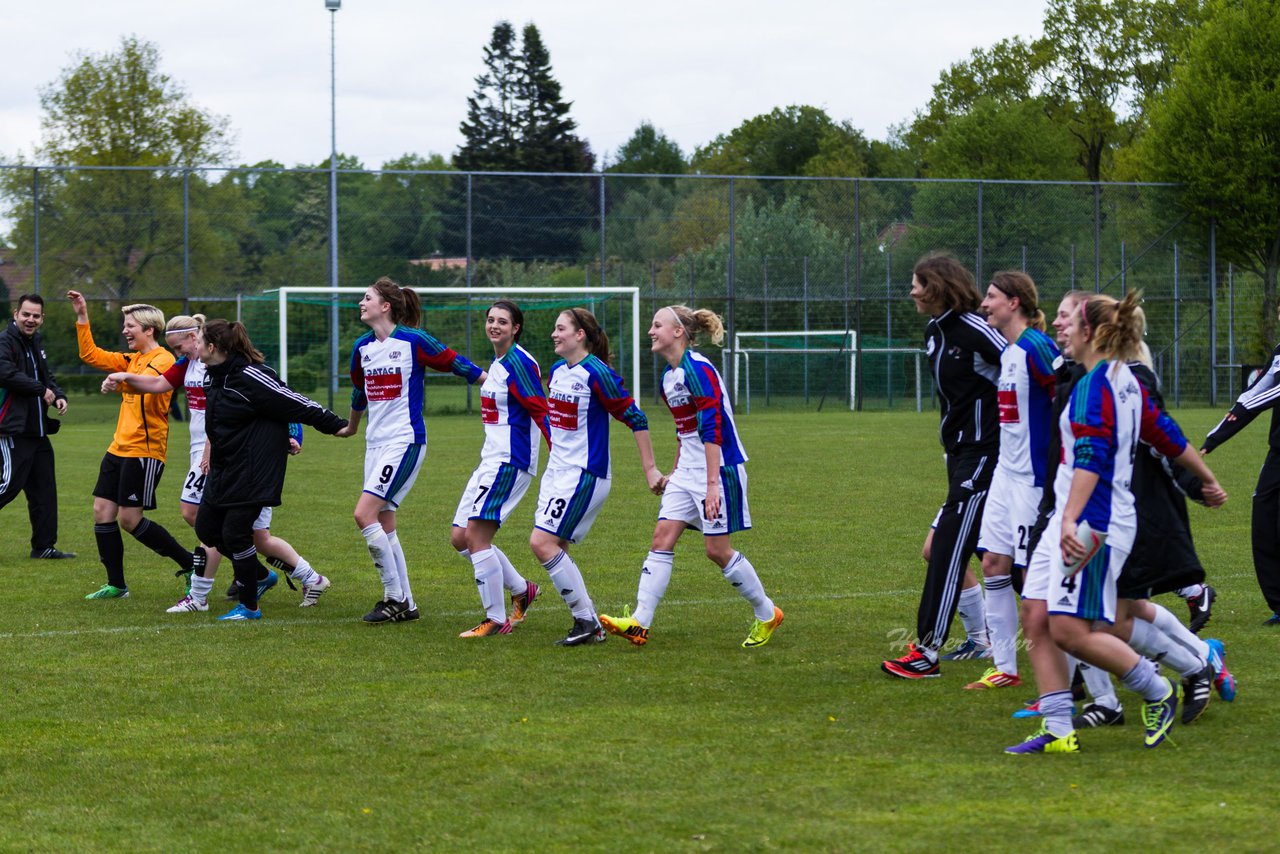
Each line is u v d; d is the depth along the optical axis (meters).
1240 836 4.24
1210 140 39.62
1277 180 39.19
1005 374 6.35
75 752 5.41
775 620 7.54
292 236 35.47
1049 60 60.75
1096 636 5.27
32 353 11.04
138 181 34.19
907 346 39.00
